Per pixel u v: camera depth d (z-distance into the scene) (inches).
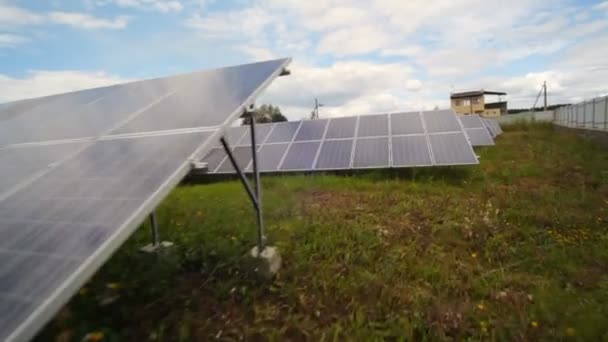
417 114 407.8
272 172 339.0
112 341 97.0
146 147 97.7
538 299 116.7
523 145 511.8
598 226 178.4
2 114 193.2
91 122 135.6
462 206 224.7
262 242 148.5
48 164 101.9
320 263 151.9
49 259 63.6
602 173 285.3
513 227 182.4
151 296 122.8
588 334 97.7
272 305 122.6
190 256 150.9
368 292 127.3
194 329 109.7
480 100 1899.6
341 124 414.0
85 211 74.6
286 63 147.7
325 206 239.3
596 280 128.7
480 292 124.3
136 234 182.1
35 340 94.7
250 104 118.0
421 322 107.0
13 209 81.7
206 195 281.9
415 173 310.3
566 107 848.3
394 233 184.7
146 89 168.1
